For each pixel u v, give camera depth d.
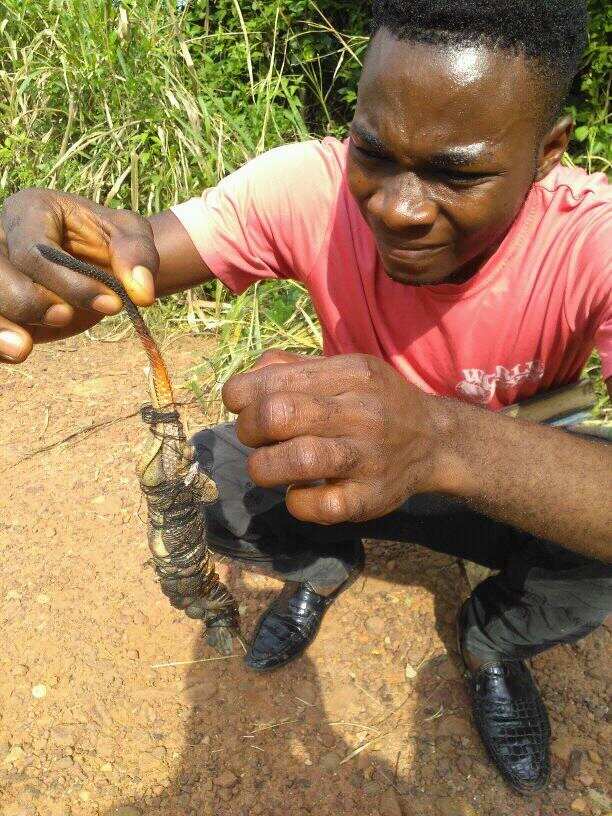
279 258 1.85
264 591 2.54
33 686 2.25
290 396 1.01
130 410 3.40
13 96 4.64
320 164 1.73
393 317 1.71
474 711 2.14
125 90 4.43
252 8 4.84
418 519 1.99
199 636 2.39
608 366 1.37
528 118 1.17
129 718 2.18
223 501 1.94
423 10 1.09
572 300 1.50
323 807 1.98
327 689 2.26
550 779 2.04
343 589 2.32
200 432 2.02
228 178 1.82
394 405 1.05
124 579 2.57
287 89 4.50
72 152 4.30
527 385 1.73
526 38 1.10
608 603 1.72
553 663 2.34
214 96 4.50
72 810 1.97
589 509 1.17
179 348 3.91
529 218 1.49
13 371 3.71
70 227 1.45
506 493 1.16
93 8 4.35
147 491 1.43
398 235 1.29
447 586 2.56
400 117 1.16
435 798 2.00
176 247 1.76
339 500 1.03
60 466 3.06
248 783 2.03
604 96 4.17
